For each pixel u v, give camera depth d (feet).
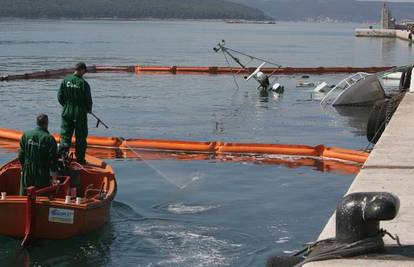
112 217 32.58
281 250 28.09
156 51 205.87
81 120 35.86
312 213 33.99
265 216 33.32
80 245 28.27
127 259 26.89
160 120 68.95
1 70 131.13
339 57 187.01
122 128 63.31
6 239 28.48
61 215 28.22
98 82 109.81
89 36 325.42
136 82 110.42
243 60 170.19
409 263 15.08
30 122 66.13
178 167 45.06
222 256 27.37
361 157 46.85
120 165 45.57
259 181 41.19
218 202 35.94
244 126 65.67
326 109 78.74
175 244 28.81
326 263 15.23
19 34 328.29
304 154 48.96
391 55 196.44
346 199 15.69
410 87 56.95
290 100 87.92
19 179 32.73
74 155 37.81
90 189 32.27
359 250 15.42
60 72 121.49
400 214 19.39
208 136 59.47
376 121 48.34
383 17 391.65
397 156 28.60
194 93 95.14
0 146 51.88
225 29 547.90
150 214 33.35
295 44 275.18
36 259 26.61
